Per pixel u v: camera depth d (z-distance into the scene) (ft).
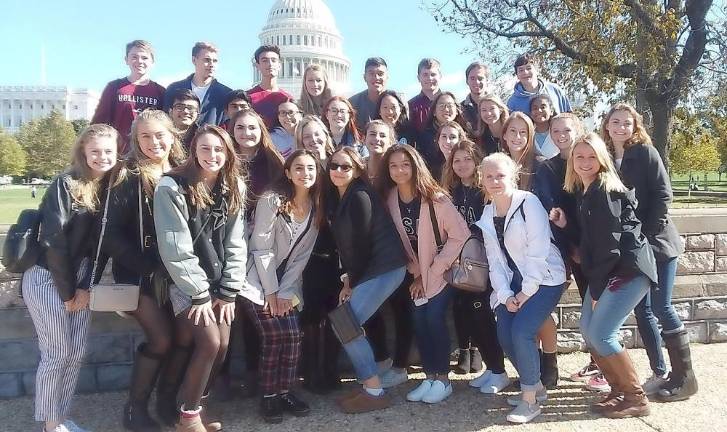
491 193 12.64
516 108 19.93
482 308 13.96
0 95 369.30
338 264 14.16
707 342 17.69
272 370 12.55
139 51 18.69
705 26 43.93
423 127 18.75
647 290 12.12
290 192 12.82
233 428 12.26
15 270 11.21
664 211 12.70
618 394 12.64
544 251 12.27
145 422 11.97
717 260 17.75
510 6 49.85
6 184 238.27
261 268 12.55
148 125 11.79
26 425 12.61
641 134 13.16
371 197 13.01
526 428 12.00
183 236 11.07
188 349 12.21
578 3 44.91
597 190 11.84
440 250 13.50
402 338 14.76
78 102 385.70
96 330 14.69
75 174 11.32
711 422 12.09
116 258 11.41
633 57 43.52
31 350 14.39
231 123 14.42
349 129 17.26
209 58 18.67
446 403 13.46
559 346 17.13
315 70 19.84
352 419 12.63
